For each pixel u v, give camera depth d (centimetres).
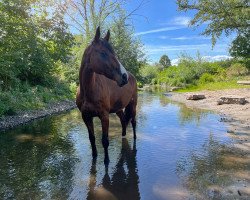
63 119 1175
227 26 2253
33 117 1165
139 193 485
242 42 2711
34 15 1686
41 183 527
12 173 575
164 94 2614
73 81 2422
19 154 694
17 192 489
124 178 550
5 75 1421
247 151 710
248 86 2273
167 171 584
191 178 546
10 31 1380
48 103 1530
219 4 2141
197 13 2266
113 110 700
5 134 888
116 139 838
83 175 566
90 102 579
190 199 459
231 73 3406
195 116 1252
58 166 615
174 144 784
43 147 753
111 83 650
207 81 3347
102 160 653
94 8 2481
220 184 515
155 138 851
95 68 534
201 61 4134
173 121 1130
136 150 730
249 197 462
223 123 1072
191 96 1916
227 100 1554
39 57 1714
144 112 1388
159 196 473
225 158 659
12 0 1412
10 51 1431
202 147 752
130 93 763
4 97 1162
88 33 2489
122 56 2758
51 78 1933
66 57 1942
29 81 1759
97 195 479
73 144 784
